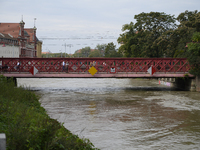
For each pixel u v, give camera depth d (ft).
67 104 88.63
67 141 32.55
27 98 58.80
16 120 36.29
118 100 98.02
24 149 27.48
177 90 133.49
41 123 34.71
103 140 49.70
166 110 79.15
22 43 407.03
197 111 77.87
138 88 143.43
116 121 64.85
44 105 85.76
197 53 124.77
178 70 133.28
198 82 128.88
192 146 47.16
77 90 131.54
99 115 71.56
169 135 53.67
